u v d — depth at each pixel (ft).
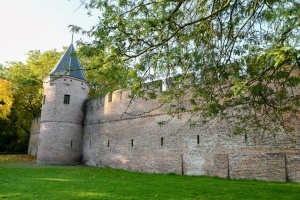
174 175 63.46
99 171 70.69
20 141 141.18
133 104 80.59
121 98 84.99
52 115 91.97
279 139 50.90
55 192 37.63
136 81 19.84
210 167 60.44
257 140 53.72
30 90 123.85
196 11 20.97
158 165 70.33
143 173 69.00
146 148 74.18
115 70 18.19
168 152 68.85
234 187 43.21
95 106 94.53
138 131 77.46
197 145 63.46
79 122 96.68
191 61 21.88
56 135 91.15
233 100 26.61
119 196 35.17
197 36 20.68
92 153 91.66
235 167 56.18
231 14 20.34
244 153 55.31
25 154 132.57
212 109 26.27
